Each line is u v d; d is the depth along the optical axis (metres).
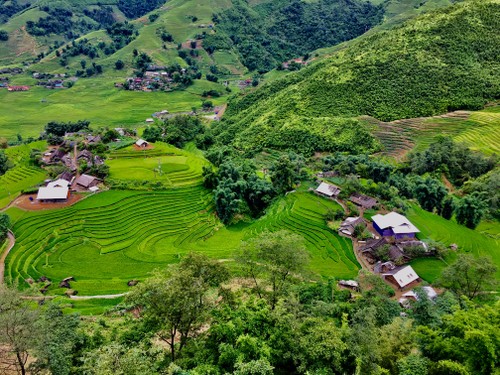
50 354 31.22
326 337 32.12
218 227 86.75
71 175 98.69
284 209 90.25
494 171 107.50
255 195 97.19
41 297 58.03
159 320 32.56
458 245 75.94
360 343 32.25
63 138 130.88
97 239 77.38
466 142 122.06
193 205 92.56
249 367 27.80
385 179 103.25
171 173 104.06
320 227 80.75
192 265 35.78
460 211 89.12
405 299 56.91
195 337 36.44
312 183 101.06
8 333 30.25
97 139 127.44
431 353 31.22
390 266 67.12
